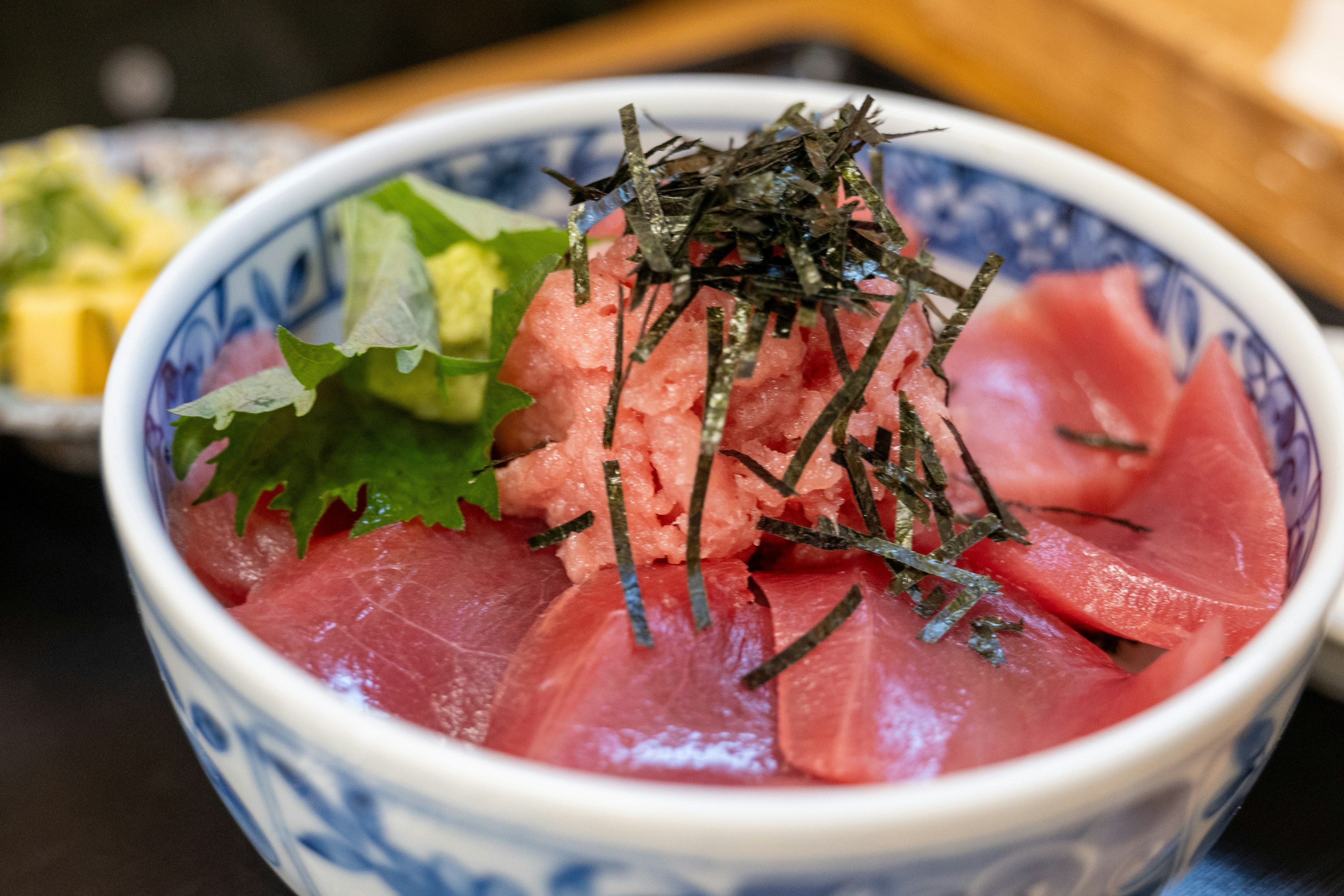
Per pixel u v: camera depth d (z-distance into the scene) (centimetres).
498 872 18
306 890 21
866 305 22
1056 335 28
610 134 29
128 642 28
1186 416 26
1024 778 18
